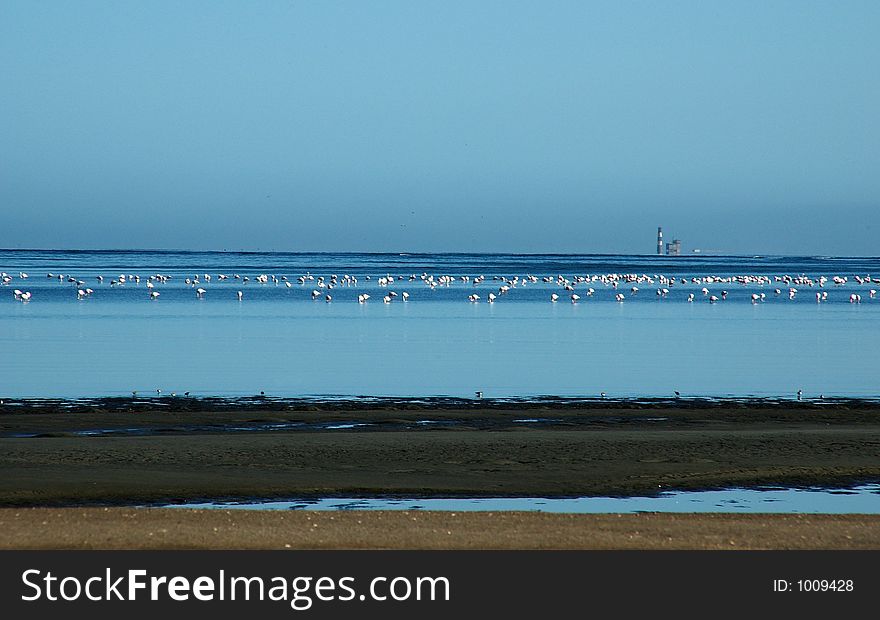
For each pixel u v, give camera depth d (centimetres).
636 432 10588
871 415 12188
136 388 14400
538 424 11488
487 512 6900
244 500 7706
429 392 14200
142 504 7556
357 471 8606
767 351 19800
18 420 11369
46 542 6197
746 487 8294
